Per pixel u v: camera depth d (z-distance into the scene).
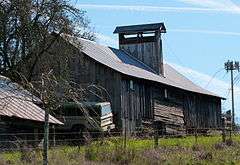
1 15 58.81
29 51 58.34
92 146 33.62
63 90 21.28
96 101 55.97
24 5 58.28
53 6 58.56
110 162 30.25
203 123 75.69
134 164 30.41
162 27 71.06
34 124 40.72
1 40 58.78
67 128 48.34
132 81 59.19
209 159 35.03
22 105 40.53
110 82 57.22
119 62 62.97
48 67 56.66
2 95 37.72
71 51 57.84
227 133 65.81
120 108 56.50
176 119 67.69
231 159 35.94
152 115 62.34
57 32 58.34
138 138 52.47
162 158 33.06
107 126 50.47
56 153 29.17
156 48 70.31
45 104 20.31
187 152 37.03
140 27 70.88
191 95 73.12
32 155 28.12
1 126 37.97
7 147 37.41
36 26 58.75
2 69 58.56
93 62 57.97
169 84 65.44
